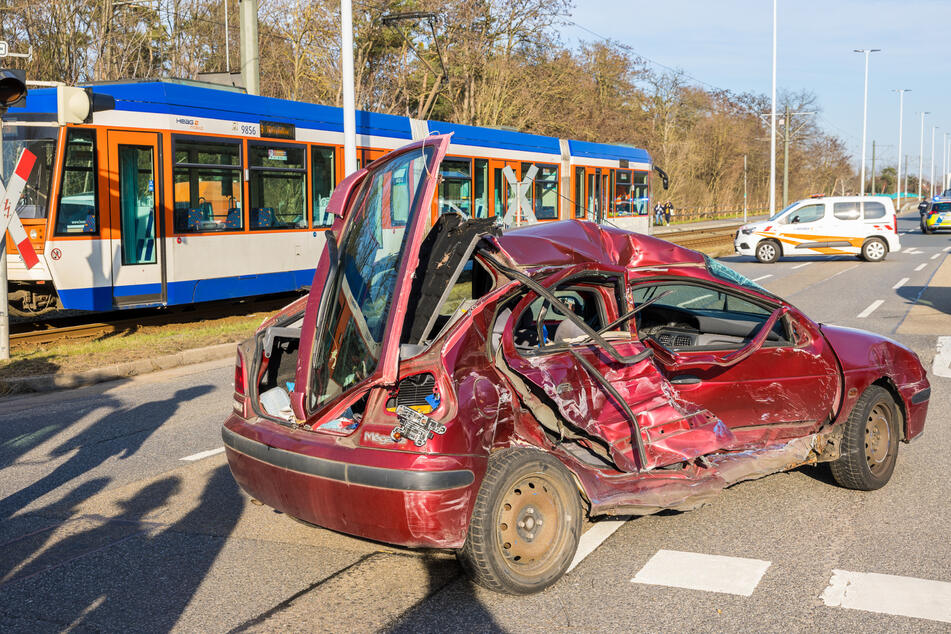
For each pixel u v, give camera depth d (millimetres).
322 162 16453
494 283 4539
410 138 18078
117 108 13008
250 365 4832
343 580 4441
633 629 3854
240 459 4613
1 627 3955
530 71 45281
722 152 82250
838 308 15820
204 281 14250
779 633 3807
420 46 41875
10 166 12516
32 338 12750
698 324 6309
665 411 4957
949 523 5176
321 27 35219
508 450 4215
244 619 4004
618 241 5266
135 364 10656
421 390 4188
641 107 67062
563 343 4762
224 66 37188
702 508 5480
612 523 5211
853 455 5668
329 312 4312
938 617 3943
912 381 6117
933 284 20078
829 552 4734
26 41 26641
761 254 27750
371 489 3936
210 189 14320
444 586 4355
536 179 21391
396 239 4234
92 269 12758
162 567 4645
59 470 6512
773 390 5574
